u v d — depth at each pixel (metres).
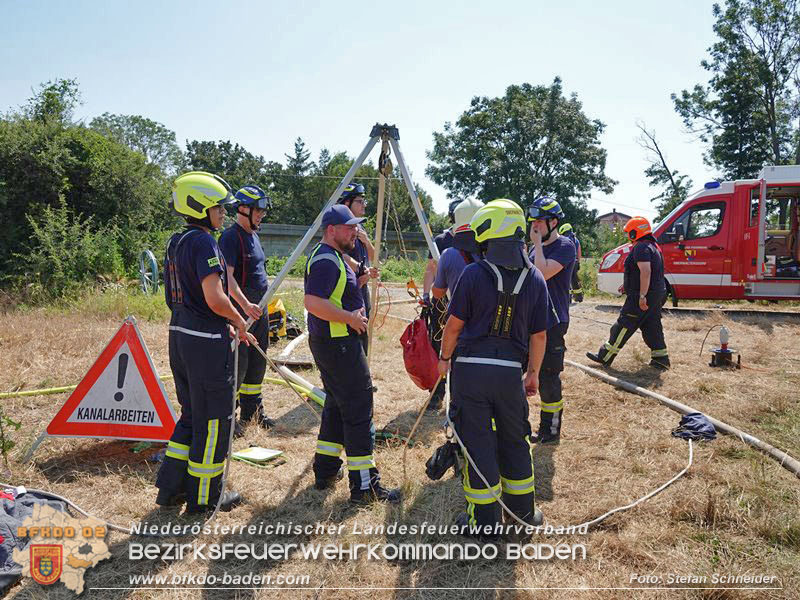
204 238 3.43
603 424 5.09
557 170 41.59
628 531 3.33
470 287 3.06
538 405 5.77
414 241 37.25
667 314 12.20
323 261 3.60
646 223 6.88
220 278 3.42
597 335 9.66
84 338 7.87
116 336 4.34
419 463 4.32
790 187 12.30
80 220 15.58
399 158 5.00
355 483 3.71
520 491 3.25
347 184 5.02
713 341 8.87
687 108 34.72
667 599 2.76
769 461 4.16
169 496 3.61
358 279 4.88
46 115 16.02
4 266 13.76
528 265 3.13
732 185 12.34
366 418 3.72
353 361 3.65
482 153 41.28
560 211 4.35
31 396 5.71
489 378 3.04
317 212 62.97
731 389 6.07
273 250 38.59
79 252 13.70
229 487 3.92
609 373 6.95
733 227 12.33
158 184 18.34
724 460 4.24
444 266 4.71
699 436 4.63
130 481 3.98
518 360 3.13
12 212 14.48
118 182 16.08
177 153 82.56
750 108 32.91
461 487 3.92
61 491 3.82
